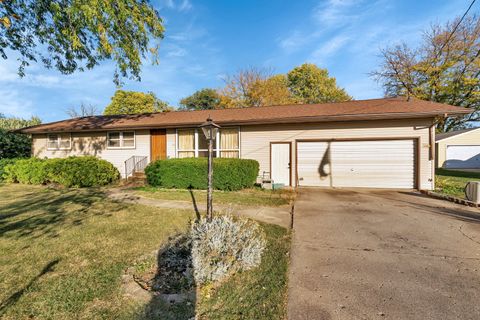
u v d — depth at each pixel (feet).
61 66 28.60
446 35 56.95
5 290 8.50
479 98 56.08
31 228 15.31
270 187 30.50
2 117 67.72
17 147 46.75
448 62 56.70
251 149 35.19
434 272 9.78
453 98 59.36
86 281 9.04
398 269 10.05
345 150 31.99
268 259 10.92
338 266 10.32
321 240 13.34
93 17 19.99
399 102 34.63
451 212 19.04
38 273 9.68
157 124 36.81
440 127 69.62
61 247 12.30
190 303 7.76
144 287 8.69
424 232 14.52
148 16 24.59
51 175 33.22
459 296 8.16
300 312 7.38
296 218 17.66
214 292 8.42
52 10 22.53
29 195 26.76
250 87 86.89
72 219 17.31
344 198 24.89
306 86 96.07
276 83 87.76
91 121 44.75
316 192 28.35
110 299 7.97
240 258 9.96
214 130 13.44
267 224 16.15
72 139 42.68
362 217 17.87
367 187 31.32
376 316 7.20
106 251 11.79
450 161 68.18
